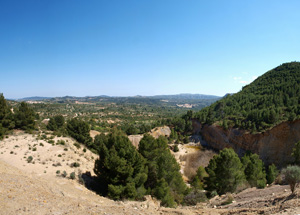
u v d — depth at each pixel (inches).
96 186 956.6
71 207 446.6
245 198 756.6
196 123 3907.5
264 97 3125.0
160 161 1071.0
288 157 2075.5
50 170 984.9
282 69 4156.0
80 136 1939.0
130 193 811.4
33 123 1929.1
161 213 608.7
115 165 860.6
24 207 379.2
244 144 2650.1
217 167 1136.2
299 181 534.3
